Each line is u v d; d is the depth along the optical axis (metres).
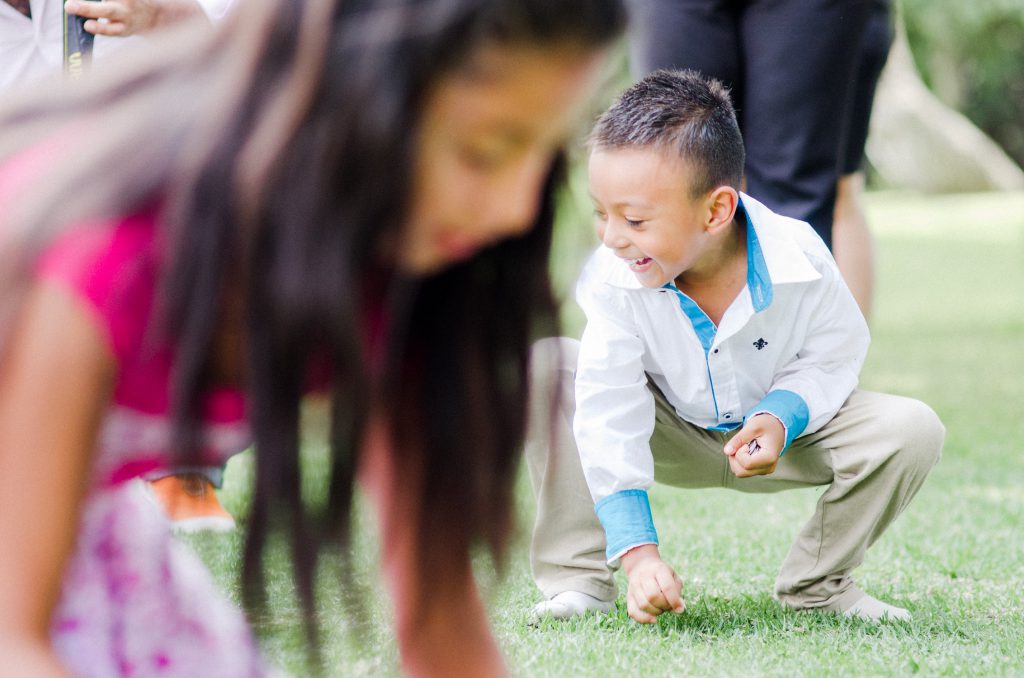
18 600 1.11
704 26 3.62
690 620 2.78
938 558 3.37
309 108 1.08
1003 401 6.19
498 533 1.45
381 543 1.51
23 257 1.09
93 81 1.21
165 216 1.11
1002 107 27.44
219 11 2.99
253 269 1.10
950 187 23.31
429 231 1.16
